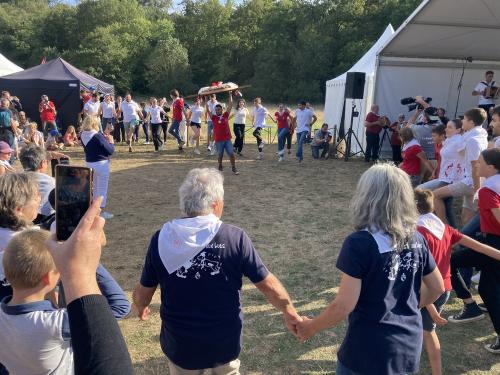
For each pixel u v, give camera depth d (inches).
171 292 83.7
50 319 65.2
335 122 616.7
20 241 67.9
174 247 83.0
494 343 145.6
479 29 400.8
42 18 2106.3
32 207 100.3
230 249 83.7
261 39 2080.5
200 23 2210.9
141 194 343.0
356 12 1879.9
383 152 510.6
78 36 2087.8
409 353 78.9
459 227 263.9
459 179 213.0
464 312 161.2
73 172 53.1
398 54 478.6
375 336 77.8
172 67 1966.0
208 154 524.7
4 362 67.0
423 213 125.1
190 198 86.5
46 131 579.8
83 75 671.1
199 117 518.0
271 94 1967.3
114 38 1951.3
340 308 77.7
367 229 80.1
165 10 3006.9
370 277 77.8
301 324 88.4
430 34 419.2
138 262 215.9
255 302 177.3
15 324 65.0
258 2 2172.7
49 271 67.6
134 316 167.3
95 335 38.9
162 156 509.7
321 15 1973.4
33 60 2000.5
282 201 324.2
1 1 2504.9
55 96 624.1
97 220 43.3
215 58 2218.3
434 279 85.4
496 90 420.2
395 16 1788.9
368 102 520.7
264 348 147.0
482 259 140.0
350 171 432.5
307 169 440.1
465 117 202.4
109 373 38.2
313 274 201.9
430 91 499.2
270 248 233.5
